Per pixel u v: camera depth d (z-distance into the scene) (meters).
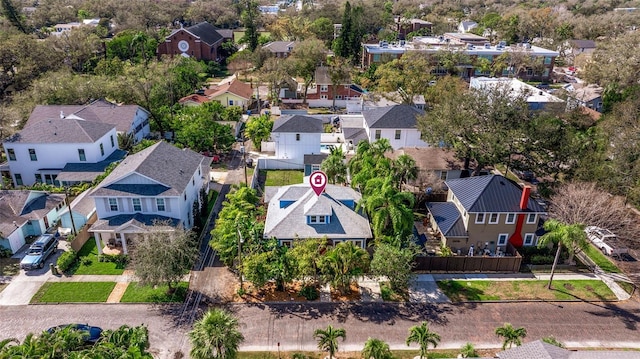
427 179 48.88
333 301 34.28
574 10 178.25
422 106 78.00
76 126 52.66
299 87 99.19
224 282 36.22
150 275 31.47
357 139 62.28
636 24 137.25
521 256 38.28
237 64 111.12
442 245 41.38
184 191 40.94
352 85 92.06
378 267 33.59
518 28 145.50
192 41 115.75
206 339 24.23
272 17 165.38
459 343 30.19
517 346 26.30
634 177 44.69
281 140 58.75
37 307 32.53
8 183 52.38
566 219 41.72
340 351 29.16
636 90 68.56
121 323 31.25
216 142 61.84
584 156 48.25
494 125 48.72
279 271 33.19
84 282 35.50
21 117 61.72
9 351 23.67
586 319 32.88
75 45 98.19
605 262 40.19
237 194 43.50
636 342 30.73
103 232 38.19
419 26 157.00
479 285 36.53
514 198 39.78
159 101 71.31
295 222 38.69
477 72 106.56
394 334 30.88
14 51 78.19
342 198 41.69
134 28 132.25
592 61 96.50
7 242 38.53
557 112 63.06
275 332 30.80
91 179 49.50
